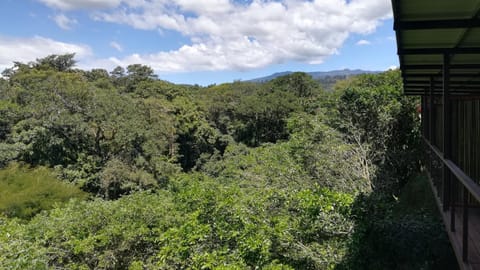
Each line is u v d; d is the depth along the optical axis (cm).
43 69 3550
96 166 2022
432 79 507
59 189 1585
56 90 2061
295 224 536
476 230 324
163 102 2969
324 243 513
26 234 641
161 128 2517
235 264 457
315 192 567
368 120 1012
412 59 384
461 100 462
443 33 265
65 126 1973
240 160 1207
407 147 995
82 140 2045
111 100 2183
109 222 671
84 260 630
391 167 944
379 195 568
